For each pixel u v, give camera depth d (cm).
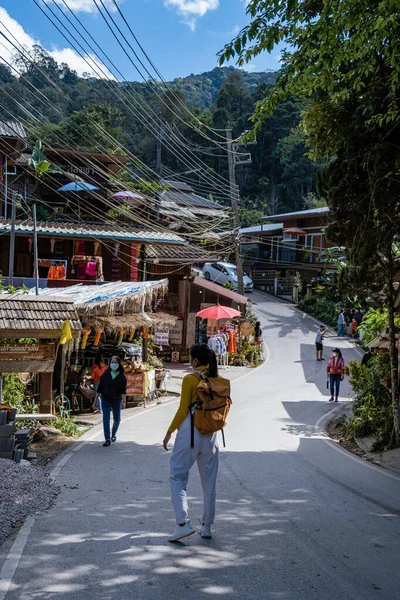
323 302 4291
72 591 425
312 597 430
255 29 799
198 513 654
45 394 1220
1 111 4419
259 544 546
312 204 7125
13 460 877
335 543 563
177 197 4359
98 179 3256
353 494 805
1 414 876
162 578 454
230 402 579
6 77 5016
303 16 800
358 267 1116
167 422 1482
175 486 551
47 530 570
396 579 475
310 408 1802
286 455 1098
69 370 1642
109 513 642
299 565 495
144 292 1809
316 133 1121
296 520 641
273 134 8131
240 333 3072
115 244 2780
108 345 1833
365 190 1084
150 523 605
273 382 2388
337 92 1034
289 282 5184
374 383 1409
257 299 4984
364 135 1054
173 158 6775
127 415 1595
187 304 3150
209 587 439
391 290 1156
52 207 3072
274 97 911
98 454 1027
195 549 524
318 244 4872
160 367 2212
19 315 1172
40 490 721
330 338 3656
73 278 2731
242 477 877
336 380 1941
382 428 1236
